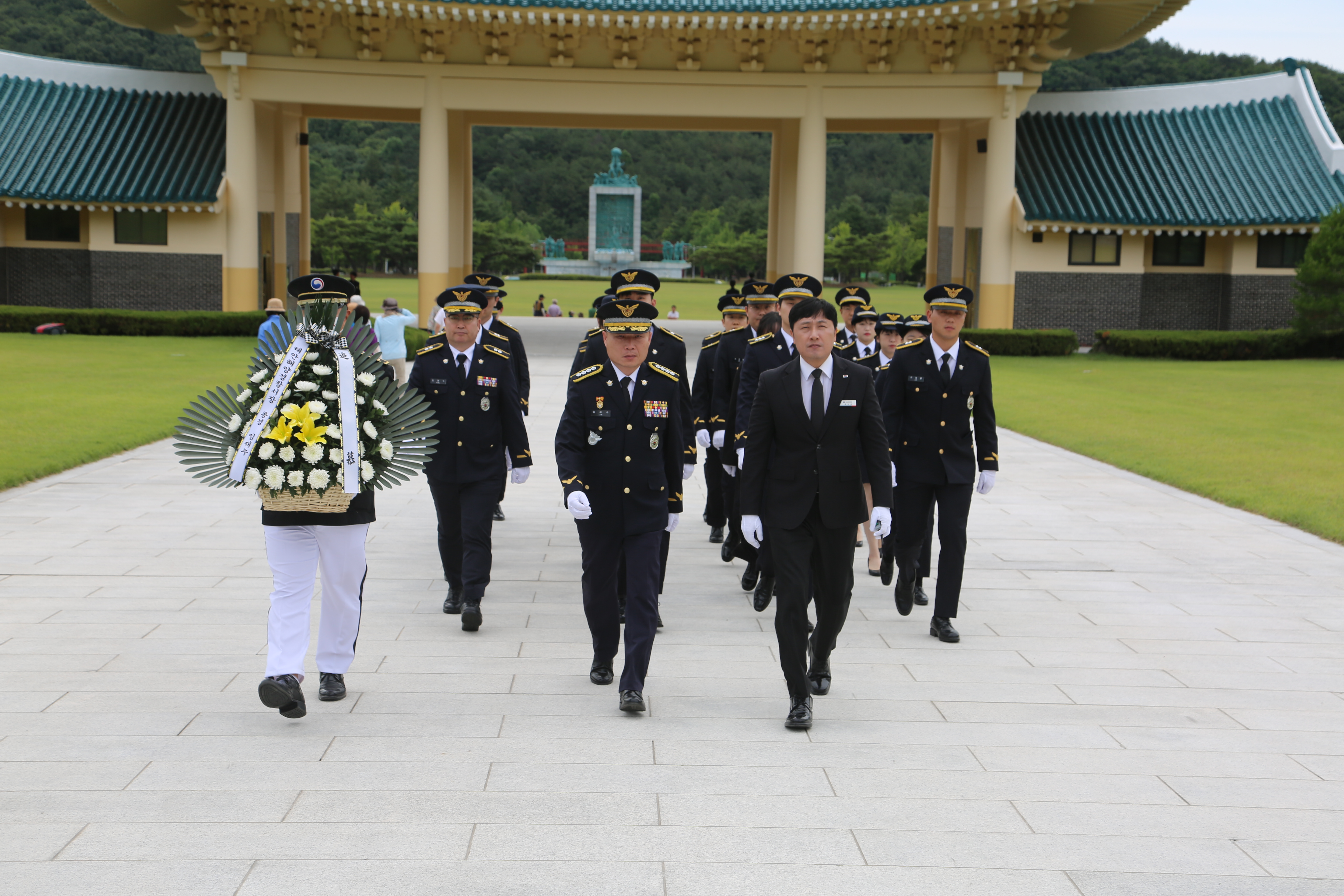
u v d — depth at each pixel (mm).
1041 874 3922
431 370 6875
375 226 95312
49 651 6164
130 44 93875
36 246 31344
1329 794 4656
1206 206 31094
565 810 4352
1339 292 28953
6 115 31578
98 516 9844
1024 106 29797
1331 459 14102
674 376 5883
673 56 29297
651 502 5723
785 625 5305
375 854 3955
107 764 4703
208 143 31328
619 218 89875
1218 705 5730
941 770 4836
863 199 130875
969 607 7648
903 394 6891
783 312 7398
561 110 29234
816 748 5051
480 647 6480
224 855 3932
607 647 5891
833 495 5371
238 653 6215
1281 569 8797
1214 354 29547
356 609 5582
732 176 139375
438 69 28875
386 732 5145
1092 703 5730
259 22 28625
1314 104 32438
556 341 32844
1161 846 4156
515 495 11672
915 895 3762
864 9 26797
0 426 14383
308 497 5195
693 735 5188
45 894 3641
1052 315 31359
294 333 5438
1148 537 9984
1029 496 11977
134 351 25297
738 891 3756
